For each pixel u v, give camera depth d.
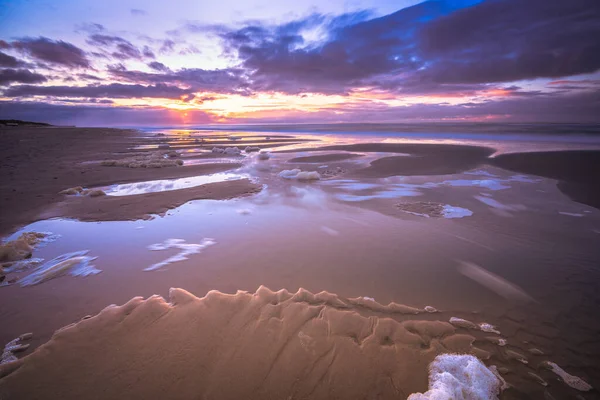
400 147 16.91
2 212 6.07
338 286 3.56
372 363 2.44
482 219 5.80
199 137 29.23
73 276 3.76
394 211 6.29
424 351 2.58
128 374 2.32
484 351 2.59
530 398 2.19
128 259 4.22
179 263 4.12
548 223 5.58
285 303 3.19
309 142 22.33
